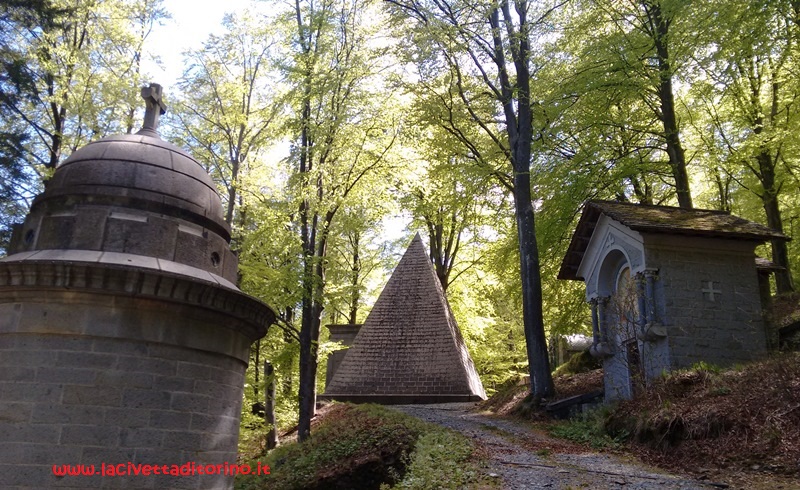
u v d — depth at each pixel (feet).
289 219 64.18
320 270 66.33
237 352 25.98
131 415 21.89
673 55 59.82
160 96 28.76
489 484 28.48
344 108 61.67
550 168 72.59
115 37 66.13
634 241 50.55
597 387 60.49
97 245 23.43
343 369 75.97
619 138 76.07
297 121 62.13
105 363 21.88
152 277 22.29
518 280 79.56
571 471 31.04
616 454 36.32
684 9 57.16
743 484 26.99
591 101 65.67
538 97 67.05
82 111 59.36
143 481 21.66
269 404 71.26
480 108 67.62
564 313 75.72
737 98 72.49
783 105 70.90
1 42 59.77
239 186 67.92
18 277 21.66
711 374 39.86
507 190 77.97
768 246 91.15
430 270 83.15
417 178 65.92
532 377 57.93
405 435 45.42
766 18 52.37
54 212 24.35
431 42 59.62
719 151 68.59
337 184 63.26
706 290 48.08
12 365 21.48
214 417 24.22
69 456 20.90
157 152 26.13
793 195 85.61
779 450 29.04
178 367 23.20
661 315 47.32
